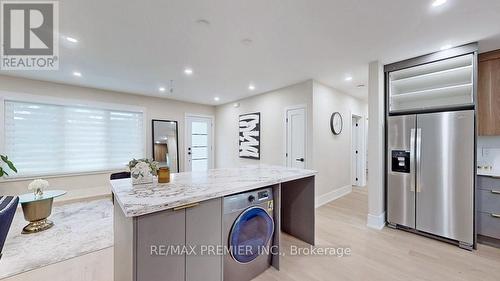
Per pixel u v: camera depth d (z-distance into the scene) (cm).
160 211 122
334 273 191
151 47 250
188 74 350
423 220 259
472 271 191
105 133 455
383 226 291
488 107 248
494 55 246
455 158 237
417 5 170
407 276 186
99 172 444
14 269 191
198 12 181
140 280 115
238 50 259
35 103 380
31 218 273
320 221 310
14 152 362
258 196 184
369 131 296
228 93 484
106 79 378
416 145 263
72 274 186
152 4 170
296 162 403
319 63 300
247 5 172
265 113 472
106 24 200
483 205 238
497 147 263
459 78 278
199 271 141
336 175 439
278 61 294
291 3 169
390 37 225
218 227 152
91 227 284
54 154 398
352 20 193
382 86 296
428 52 260
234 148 569
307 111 382
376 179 289
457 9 174
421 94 287
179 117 568
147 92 477
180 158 569
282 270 195
